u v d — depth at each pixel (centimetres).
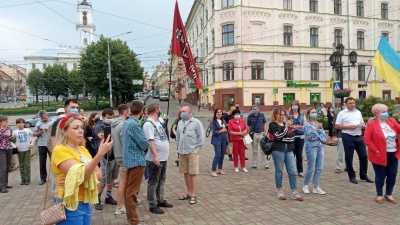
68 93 7081
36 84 6781
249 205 569
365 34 3959
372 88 4016
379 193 570
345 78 3862
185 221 496
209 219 502
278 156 595
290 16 3612
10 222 510
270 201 590
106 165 581
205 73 4353
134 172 473
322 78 3759
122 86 4338
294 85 3619
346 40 3853
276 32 3559
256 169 910
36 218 527
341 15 3819
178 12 746
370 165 903
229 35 3544
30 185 780
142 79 4788
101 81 4294
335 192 641
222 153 842
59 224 287
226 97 3591
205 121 2834
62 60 9262
